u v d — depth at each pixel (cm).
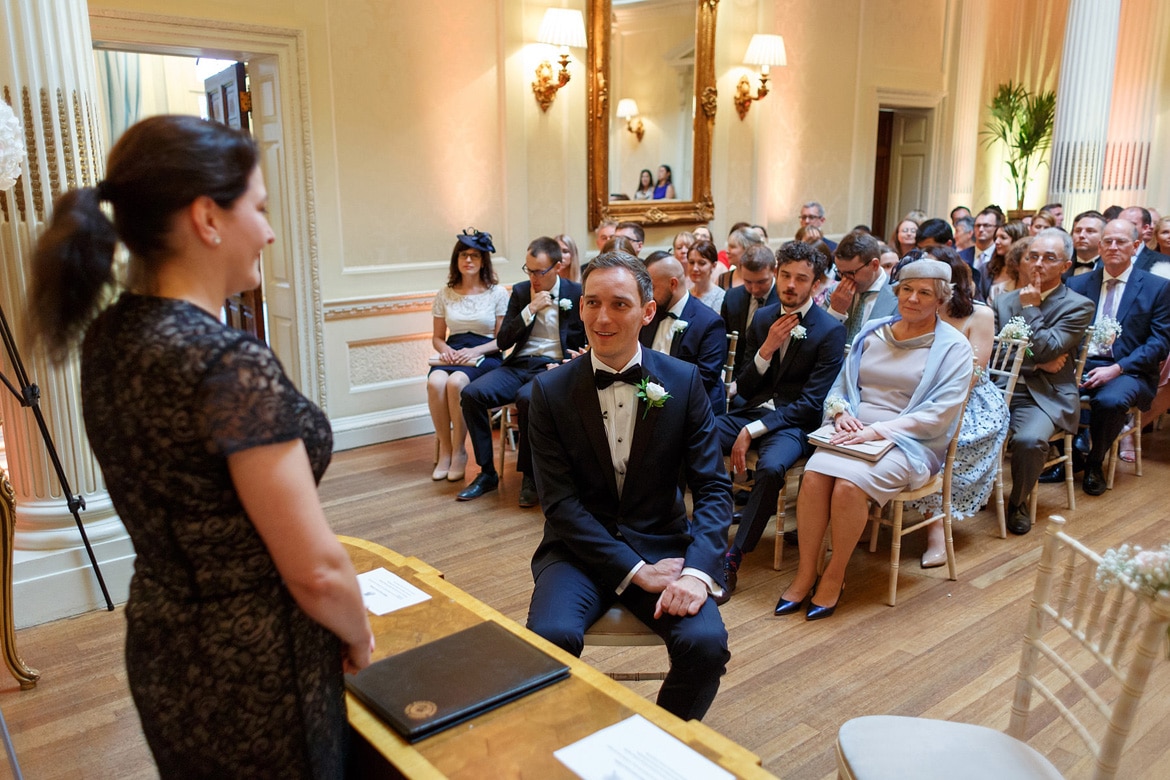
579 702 149
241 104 498
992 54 957
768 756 231
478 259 479
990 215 646
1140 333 443
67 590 311
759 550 373
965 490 356
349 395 521
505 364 453
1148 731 244
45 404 304
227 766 115
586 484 223
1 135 230
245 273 113
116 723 248
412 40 512
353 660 124
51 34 291
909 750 154
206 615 110
